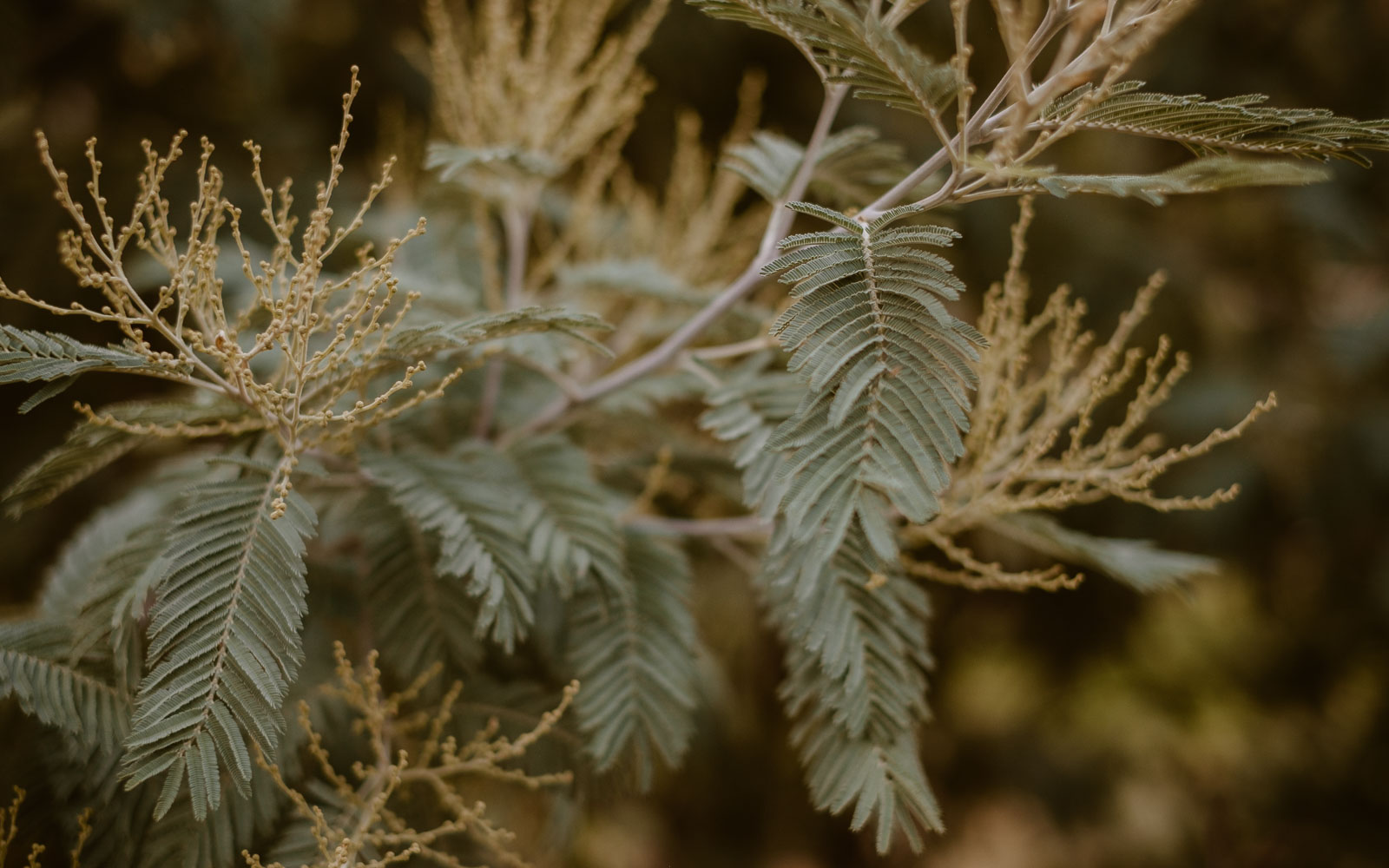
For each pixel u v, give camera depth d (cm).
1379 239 149
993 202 126
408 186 86
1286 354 146
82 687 51
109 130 106
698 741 102
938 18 111
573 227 76
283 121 112
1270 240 153
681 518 78
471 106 67
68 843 53
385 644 56
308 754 58
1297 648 162
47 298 94
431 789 58
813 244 46
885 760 52
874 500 45
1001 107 59
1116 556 60
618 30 114
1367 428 133
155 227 50
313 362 49
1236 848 159
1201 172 49
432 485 54
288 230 50
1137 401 55
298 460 50
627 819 137
